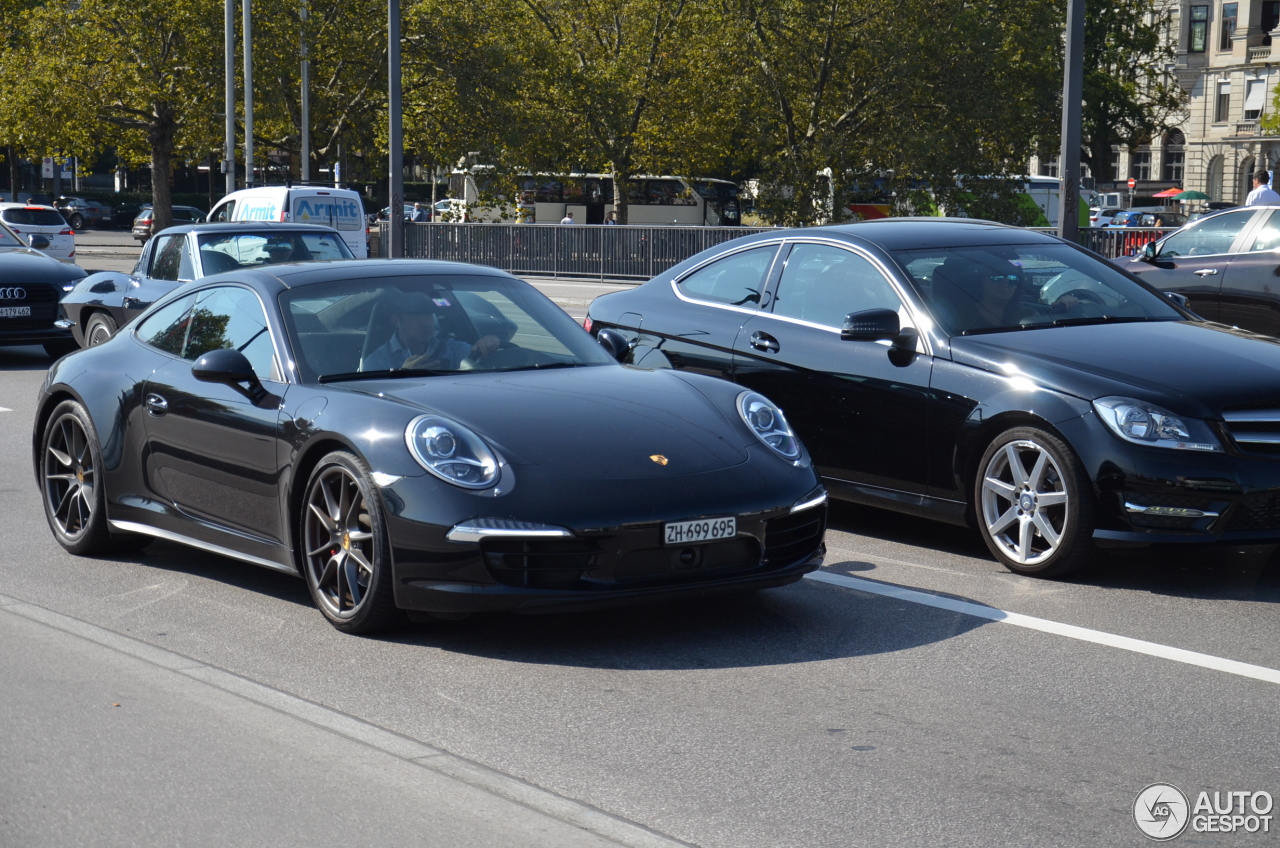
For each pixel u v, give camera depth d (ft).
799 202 142.92
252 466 18.44
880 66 139.44
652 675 15.56
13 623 17.62
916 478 21.71
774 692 14.93
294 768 12.53
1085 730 13.70
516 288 21.03
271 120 139.03
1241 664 15.93
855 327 21.72
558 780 12.33
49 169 186.29
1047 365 20.16
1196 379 19.40
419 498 16.07
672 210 188.14
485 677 15.51
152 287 42.24
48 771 12.42
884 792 12.03
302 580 20.25
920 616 18.07
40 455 22.79
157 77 133.69
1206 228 44.68
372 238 106.22
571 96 143.54
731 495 16.55
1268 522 19.08
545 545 15.83
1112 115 220.23
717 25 143.95
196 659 16.15
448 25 134.92
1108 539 19.21
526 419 16.98
